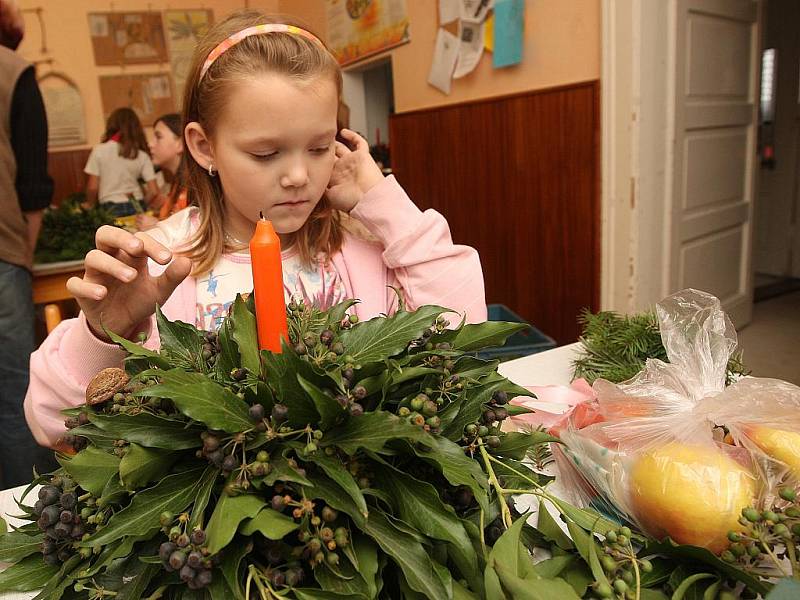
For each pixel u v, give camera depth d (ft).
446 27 8.68
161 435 1.33
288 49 2.16
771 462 1.61
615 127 6.48
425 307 1.62
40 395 2.23
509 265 8.50
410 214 2.84
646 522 1.65
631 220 6.57
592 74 6.70
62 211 7.08
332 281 2.88
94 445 1.51
